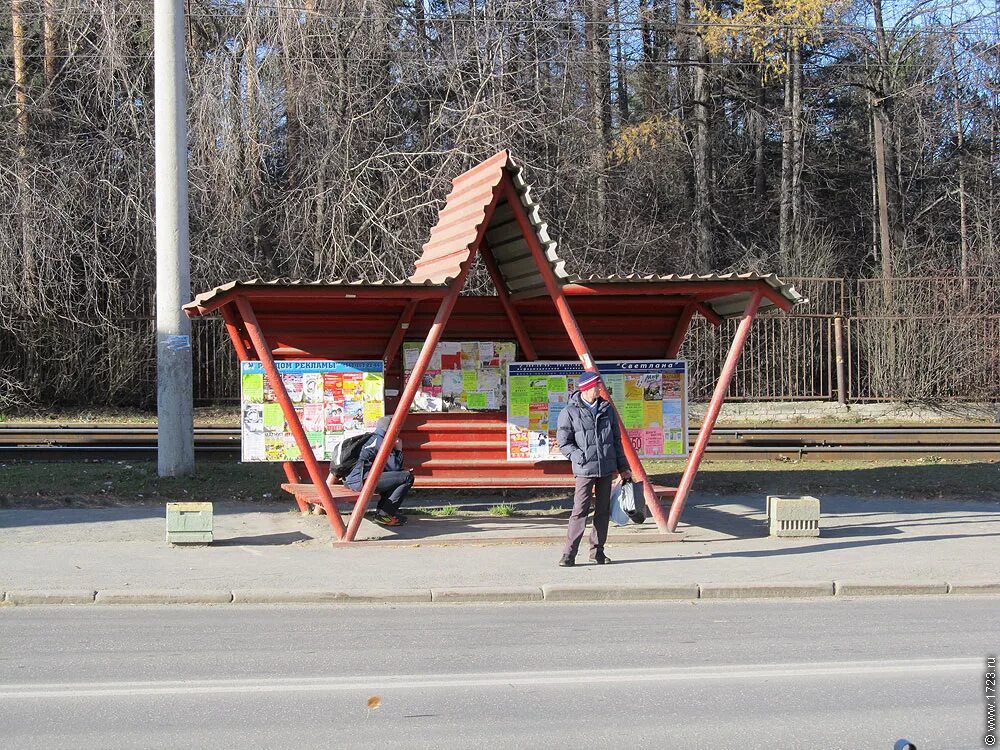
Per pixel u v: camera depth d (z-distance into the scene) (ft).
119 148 79.25
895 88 121.29
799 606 28.07
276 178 79.92
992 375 85.40
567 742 17.74
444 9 87.10
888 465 52.29
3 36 87.04
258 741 17.72
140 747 17.40
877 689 20.59
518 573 30.68
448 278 34.09
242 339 38.60
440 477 39.96
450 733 18.13
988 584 29.73
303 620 26.21
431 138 77.66
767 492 46.19
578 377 39.55
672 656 22.86
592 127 88.43
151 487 43.62
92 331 81.51
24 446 51.78
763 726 18.52
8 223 74.69
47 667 21.86
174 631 24.97
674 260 96.73
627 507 31.91
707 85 114.21
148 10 79.30
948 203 129.80
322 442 38.70
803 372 84.58
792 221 121.39
